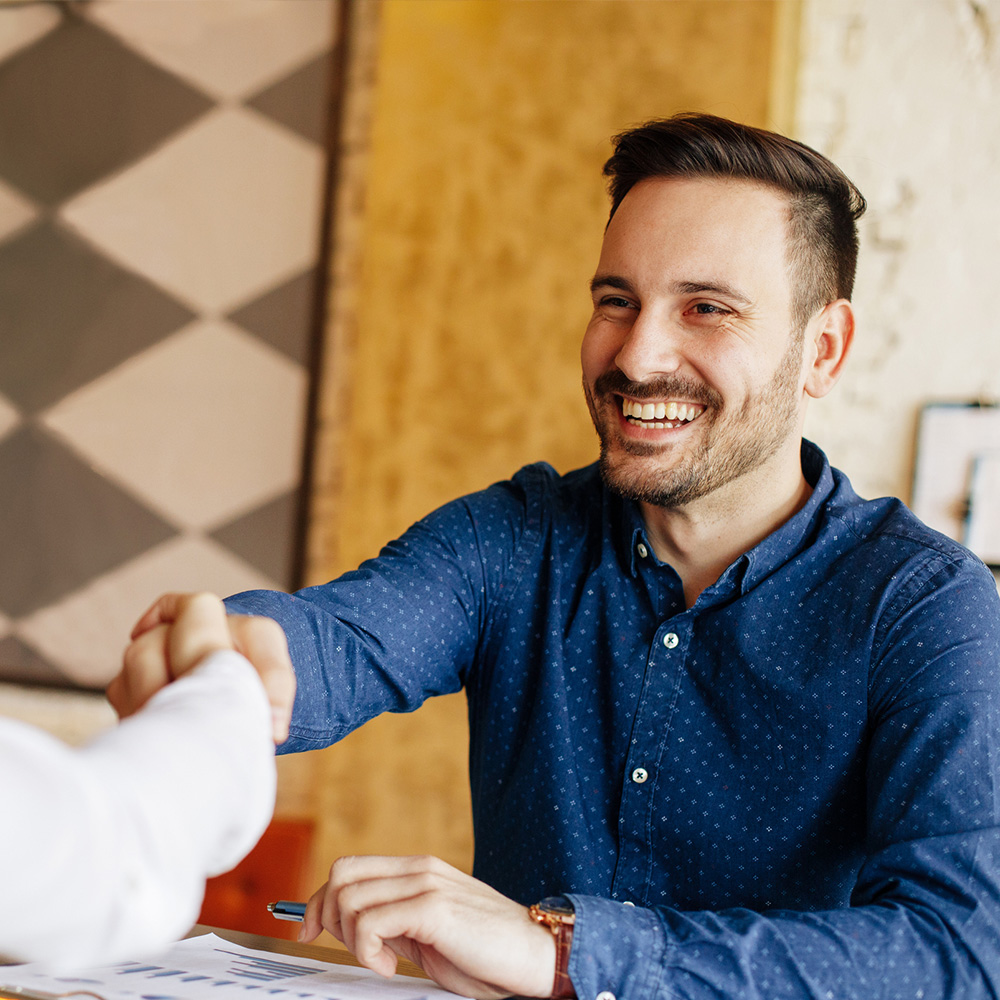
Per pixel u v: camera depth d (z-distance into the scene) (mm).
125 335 2586
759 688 947
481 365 2240
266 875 1690
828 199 993
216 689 417
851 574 951
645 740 985
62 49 2666
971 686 829
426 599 1029
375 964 684
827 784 918
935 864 731
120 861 315
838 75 2146
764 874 935
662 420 972
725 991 657
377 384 2318
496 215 2240
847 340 1067
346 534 2326
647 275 958
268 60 2504
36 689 2578
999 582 1971
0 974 681
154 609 557
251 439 2477
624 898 976
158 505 2537
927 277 2070
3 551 2635
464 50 2270
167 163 2574
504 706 1071
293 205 2469
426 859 728
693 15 2096
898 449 2068
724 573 966
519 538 1102
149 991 657
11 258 2676
